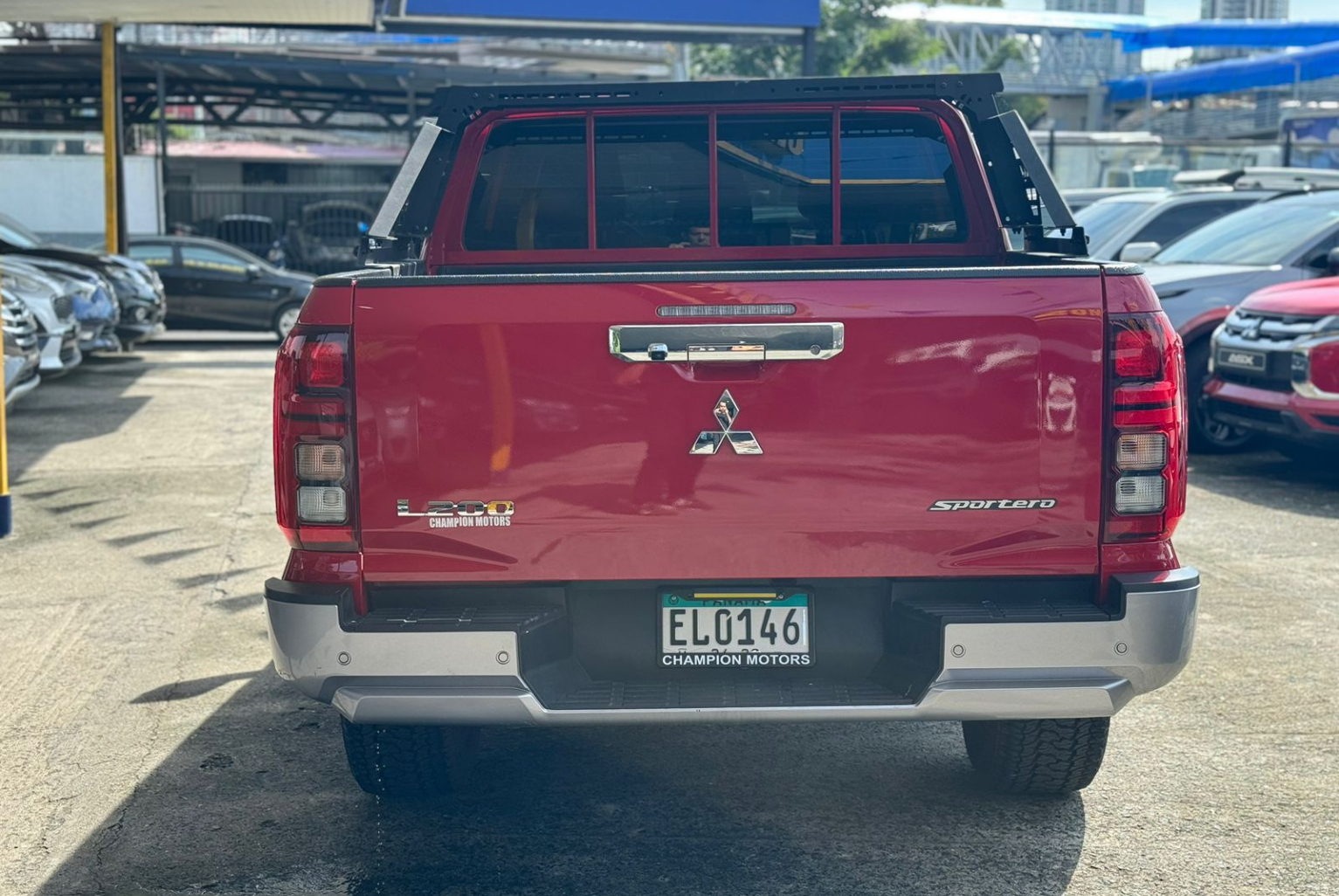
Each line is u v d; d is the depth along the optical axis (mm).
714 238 4570
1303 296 8719
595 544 3236
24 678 5234
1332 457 9758
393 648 3186
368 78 30578
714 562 3246
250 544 7438
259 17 18875
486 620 3195
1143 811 3904
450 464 3207
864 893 3404
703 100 4484
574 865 3572
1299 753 4359
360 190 29594
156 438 11102
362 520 3229
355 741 3781
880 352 3176
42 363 12453
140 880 3529
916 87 4508
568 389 3186
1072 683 3184
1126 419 3195
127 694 5039
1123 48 48750
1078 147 32031
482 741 4516
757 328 3164
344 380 3197
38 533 7727
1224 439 10055
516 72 30094
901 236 4574
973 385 3186
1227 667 5211
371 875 3537
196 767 4328
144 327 17734
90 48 27969
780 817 3879
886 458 3197
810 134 4531
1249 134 49781
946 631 3162
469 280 3176
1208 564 6750
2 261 14625
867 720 3207
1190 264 10805
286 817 3928
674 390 3182
